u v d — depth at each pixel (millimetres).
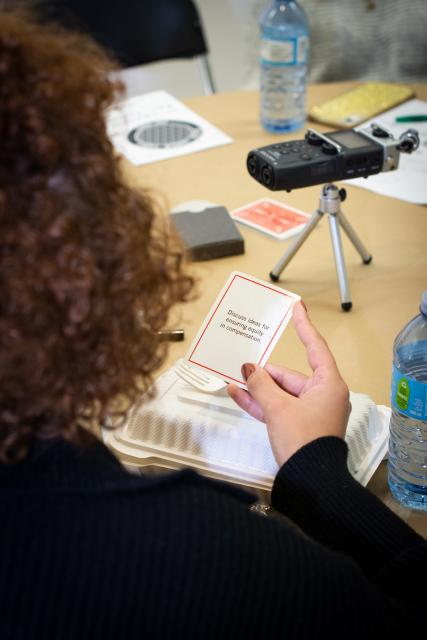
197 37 2076
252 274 1220
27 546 503
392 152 1118
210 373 888
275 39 1562
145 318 604
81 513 520
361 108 1689
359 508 719
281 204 1407
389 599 616
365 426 905
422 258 1248
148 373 630
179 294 637
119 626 505
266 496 867
